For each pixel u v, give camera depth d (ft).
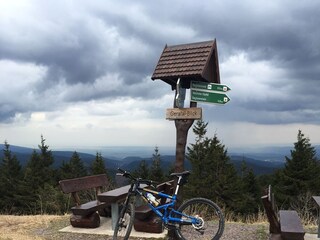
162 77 19.89
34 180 117.60
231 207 97.86
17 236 21.42
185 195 101.35
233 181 103.86
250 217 30.07
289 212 21.15
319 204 19.15
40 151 136.36
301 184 100.07
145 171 122.62
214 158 110.73
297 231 16.65
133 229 21.53
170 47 20.98
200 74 18.99
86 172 138.21
